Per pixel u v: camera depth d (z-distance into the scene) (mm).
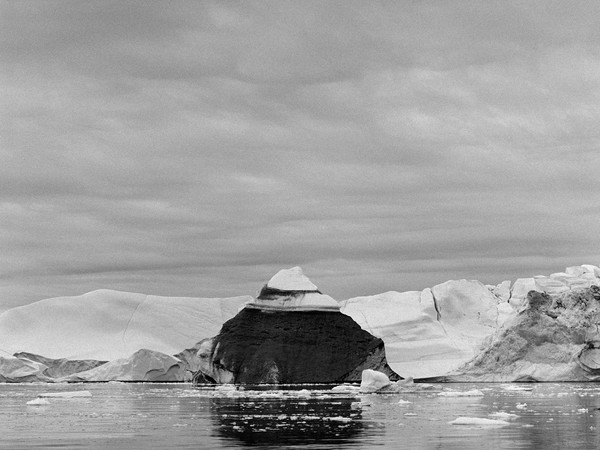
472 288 108312
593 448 30016
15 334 136000
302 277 87438
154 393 74938
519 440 32469
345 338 83000
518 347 88375
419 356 96062
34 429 38812
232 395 66500
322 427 38156
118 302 140375
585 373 86312
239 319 85688
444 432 35531
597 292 88438
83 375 114375
